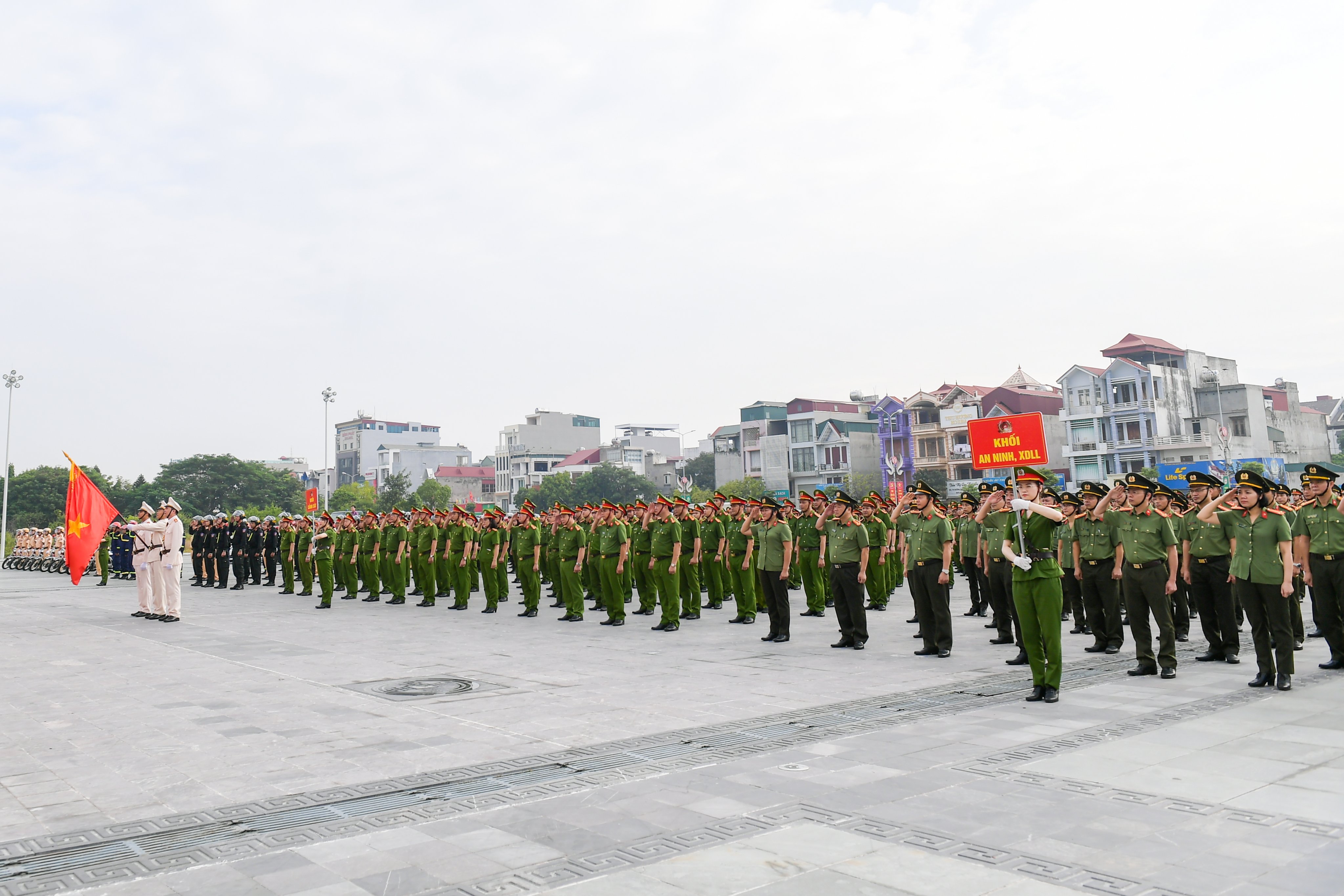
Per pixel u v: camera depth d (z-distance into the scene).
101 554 28.28
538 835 4.92
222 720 8.04
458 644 13.12
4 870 4.54
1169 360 60.59
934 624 11.45
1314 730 6.93
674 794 5.62
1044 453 9.35
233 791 5.88
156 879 4.38
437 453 141.00
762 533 13.01
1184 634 12.67
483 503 106.19
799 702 8.53
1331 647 9.70
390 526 20.83
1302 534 9.92
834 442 76.56
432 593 19.64
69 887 4.29
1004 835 4.74
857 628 12.12
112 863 4.62
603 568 15.67
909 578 11.67
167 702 8.90
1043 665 8.37
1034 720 7.52
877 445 77.56
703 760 6.44
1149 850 4.48
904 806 5.25
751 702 8.52
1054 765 6.04
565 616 16.48
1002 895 3.97
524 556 17.48
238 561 26.03
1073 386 61.53
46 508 86.00
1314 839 4.59
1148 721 7.38
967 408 67.38
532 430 127.81
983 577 16.28
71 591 26.05
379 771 6.32
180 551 17.20
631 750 6.79
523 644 13.06
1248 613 8.84
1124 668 10.27
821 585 16.83
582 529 16.53
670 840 4.79
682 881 4.21
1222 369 63.38
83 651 12.76
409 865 4.50
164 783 6.08
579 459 116.31
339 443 160.38
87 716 8.30
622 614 15.66
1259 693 8.52
